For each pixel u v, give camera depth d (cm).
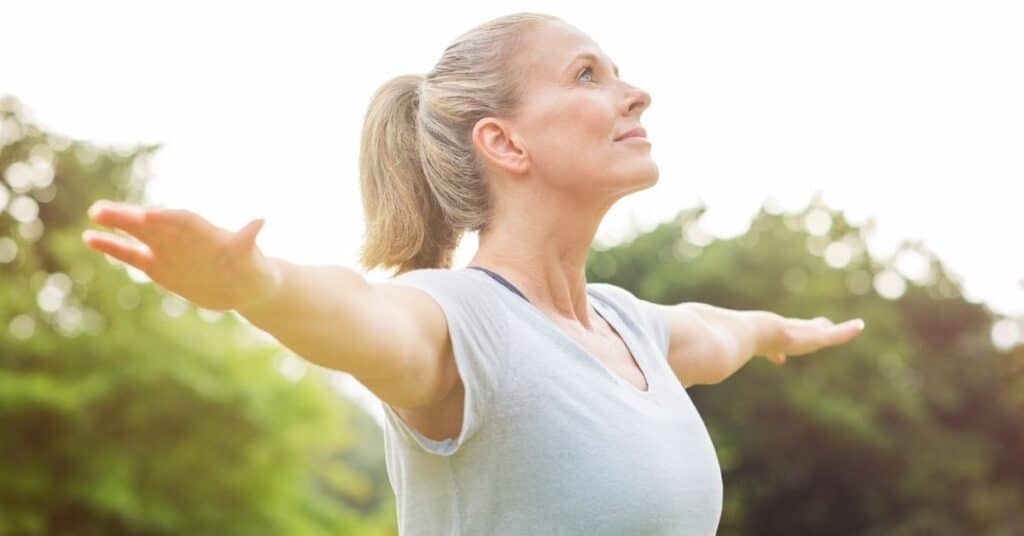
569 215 185
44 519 1622
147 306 1784
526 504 161
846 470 2177
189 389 1680
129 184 2548
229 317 1808
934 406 2305
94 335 1683
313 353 135
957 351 2358
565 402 163
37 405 1603
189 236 115
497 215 188
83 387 1634
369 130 204
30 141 2466
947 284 2447
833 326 268
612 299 213
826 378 2202
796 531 2180
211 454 1712
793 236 2362
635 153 184
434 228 202
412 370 149
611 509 160
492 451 161
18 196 2411
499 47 191
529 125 184
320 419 1789
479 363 158
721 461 2064
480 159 189
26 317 1756
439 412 163
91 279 1800
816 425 2142
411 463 170
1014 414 2269
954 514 2166
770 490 2175
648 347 195
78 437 1642
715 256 2291
